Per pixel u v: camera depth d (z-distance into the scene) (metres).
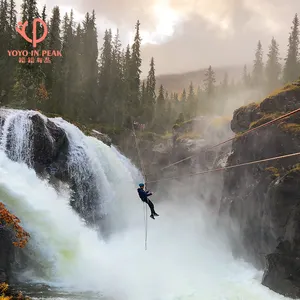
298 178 17.64
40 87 50.00
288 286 16.42
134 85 68.12
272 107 24.27
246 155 23.89
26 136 26.50
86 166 31.03
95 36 72.81
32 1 50.53
